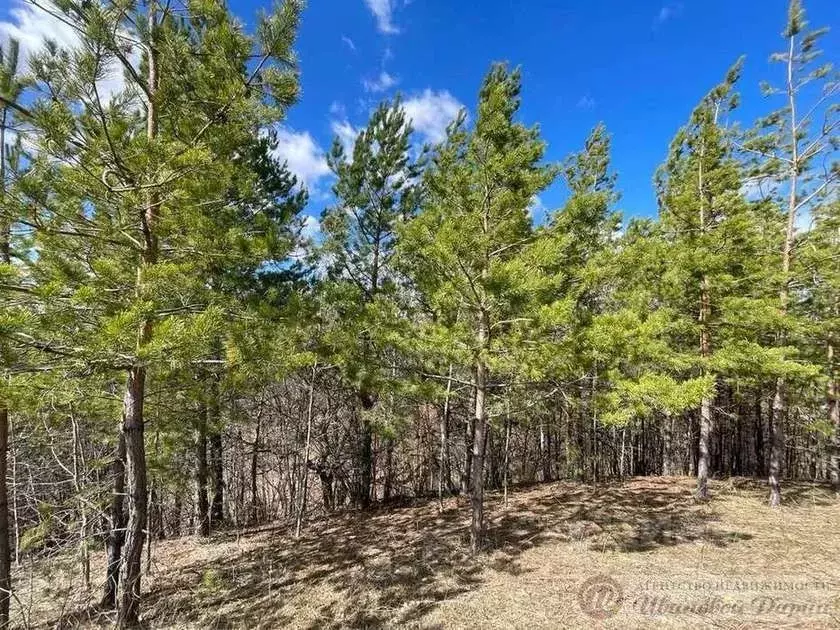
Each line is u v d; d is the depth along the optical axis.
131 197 4.80
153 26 4.89
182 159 4.49
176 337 3.81
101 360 4.00
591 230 8.23
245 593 7.28
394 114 10.71
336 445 13.29
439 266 6.70
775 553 7.19
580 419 13.88
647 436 18.59
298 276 9.71
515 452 17.08
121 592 5.49
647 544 7.84
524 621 5.44
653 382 5.73
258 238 5.40
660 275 9.85
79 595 7.63
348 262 10.69
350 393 12.56
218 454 11.87
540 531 8.83
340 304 7.33
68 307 4.10
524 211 7.12
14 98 4.79
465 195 7.04
